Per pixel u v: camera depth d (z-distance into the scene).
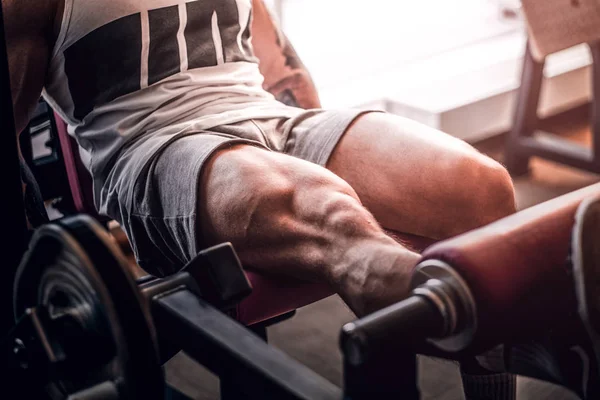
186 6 1.52
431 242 1.45
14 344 1.09
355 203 1.26
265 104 1.58
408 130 1.48
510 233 0.97
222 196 1.32
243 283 1.10
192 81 1.53
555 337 1.00
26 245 1.33
